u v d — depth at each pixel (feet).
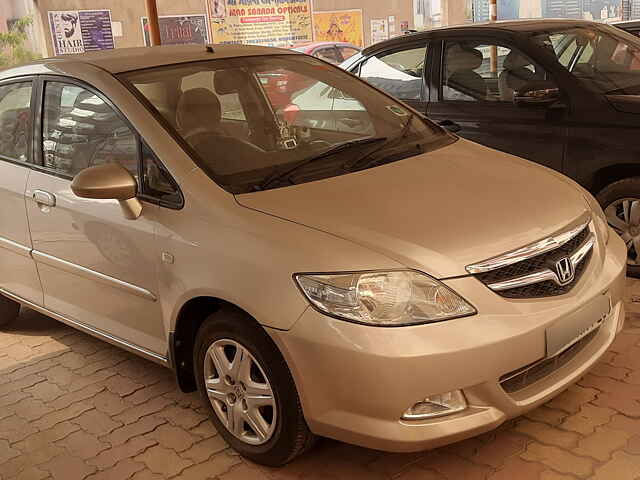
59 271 12.09
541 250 8.70
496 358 8.03
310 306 8.14
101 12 40.50
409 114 12.50
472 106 16.31
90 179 9.67
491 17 25.00
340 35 48.96
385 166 10.39
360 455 9.71
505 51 15.96
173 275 9.64
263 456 9.48
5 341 14.85
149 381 12.51
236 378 9.38
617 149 13.97
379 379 7.86
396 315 7.94
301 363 8.26
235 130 10.57
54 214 11.69
